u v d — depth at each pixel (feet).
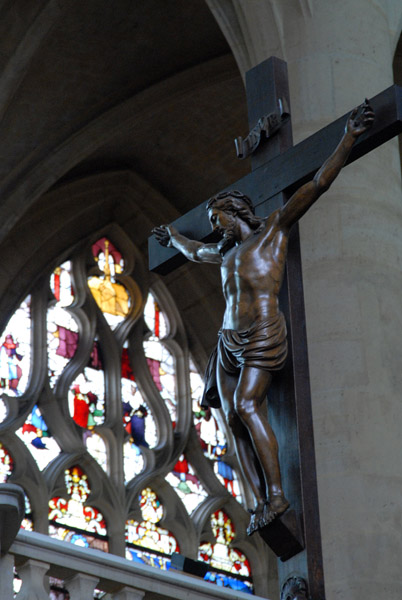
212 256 21.70
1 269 73.20
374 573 30.09
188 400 78.59
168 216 79.15
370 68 37.47
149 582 27.32
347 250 34.04
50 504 69.26
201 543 74.18
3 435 69.15
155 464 74.38
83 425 73.15
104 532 70.49
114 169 76.02
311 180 20.77
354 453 31.53
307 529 18.28
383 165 35.60
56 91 66.49
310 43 37.63
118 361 76.43
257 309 19.67
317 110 36.47
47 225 75.00
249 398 19.19
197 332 81.30
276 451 18.84
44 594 25.59
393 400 32.45
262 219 20.74
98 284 78.18
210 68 67.97
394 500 31.14
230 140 74.59
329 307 33.40
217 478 76.84
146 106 68.85
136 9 63.31
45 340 73.92
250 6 38.88
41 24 60.95
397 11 39.78
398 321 33.71
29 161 67.46
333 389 32.40
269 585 74.95
